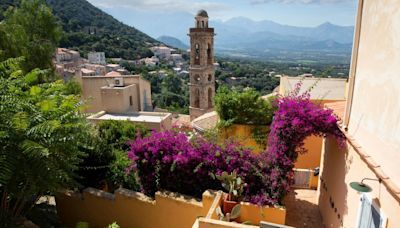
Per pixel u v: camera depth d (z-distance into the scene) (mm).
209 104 30641
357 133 6480
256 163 7883
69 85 15922
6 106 6297
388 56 5082
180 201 7512
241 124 12281
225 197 7277
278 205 7094
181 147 8094
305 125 7547
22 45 14266
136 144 8414
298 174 11242
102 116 24250
